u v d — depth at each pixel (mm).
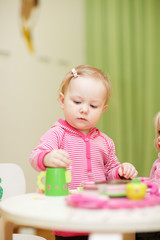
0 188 1205
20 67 2717
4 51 2629
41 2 2869
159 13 3387
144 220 607
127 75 3137
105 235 680
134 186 753
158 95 3336
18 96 2693
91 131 1199
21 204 770
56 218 622
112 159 1229
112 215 636
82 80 1112
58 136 1136
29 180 2744
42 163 946
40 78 2840
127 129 3109
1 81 2598
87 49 3061
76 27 3066
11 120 2646
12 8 2703
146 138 3219
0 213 759
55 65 2936
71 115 1125
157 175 1198
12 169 1278
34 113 2797
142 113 3221
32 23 2814
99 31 3047
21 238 1159
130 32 3195
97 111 1133
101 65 3027
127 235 746
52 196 888
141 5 3275
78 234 967
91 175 1126
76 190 1009
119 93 3084
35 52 2812
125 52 3135
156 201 726
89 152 1148
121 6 3154
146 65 3262
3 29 2641
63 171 909
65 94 1169
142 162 3176
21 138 2707
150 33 3307
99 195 750
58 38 2957
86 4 3068
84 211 672
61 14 2988
